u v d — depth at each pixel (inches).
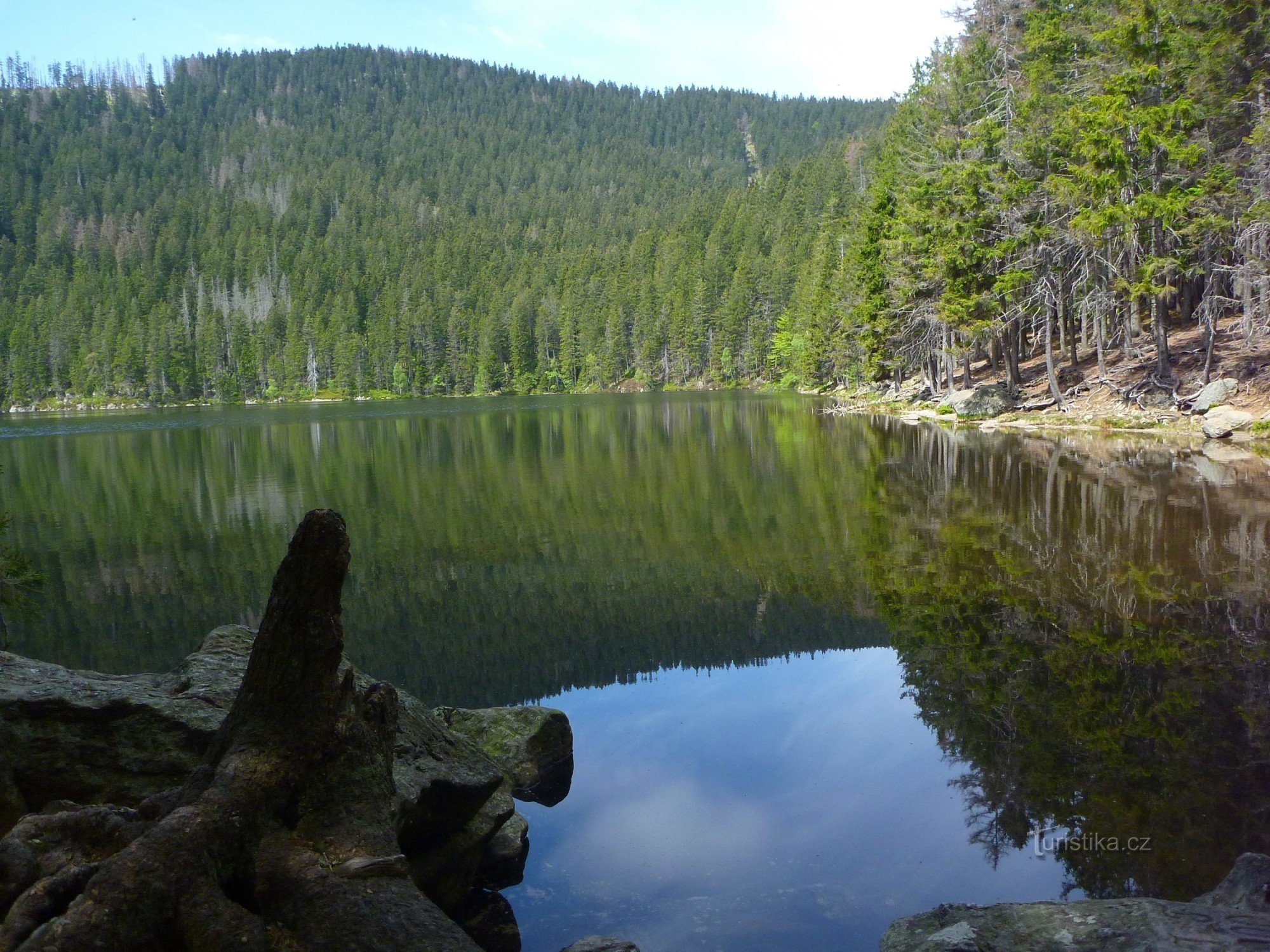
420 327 4896.7
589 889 221.6
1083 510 654.5
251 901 139.3
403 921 137.6
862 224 2176.4
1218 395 1104.2
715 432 1631.4
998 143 1446.9
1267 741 273.6
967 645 387.2
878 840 239.3
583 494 911.7
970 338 1470.2
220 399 4832.7
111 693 203.3
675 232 6437.0
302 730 156.1
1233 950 146.5
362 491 999.0
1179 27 1215.6
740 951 193.0
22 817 167.2
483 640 450.9
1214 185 1125.1
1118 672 339.3
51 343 5054.1
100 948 120.5
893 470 953.5
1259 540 532.1
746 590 518.9
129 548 715.4
